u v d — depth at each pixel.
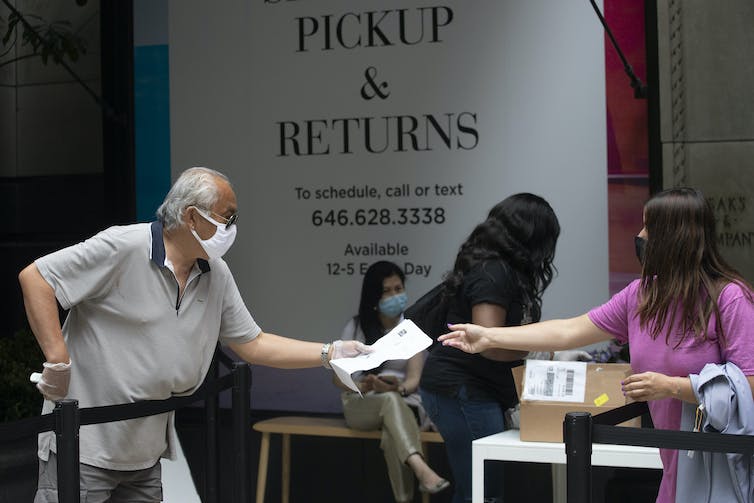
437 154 7.57
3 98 9.04
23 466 6.05
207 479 4.98
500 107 7.44
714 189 7.03
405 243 7.64
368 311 7.51
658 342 3.92
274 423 7.23
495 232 5.66
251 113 7.98
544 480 7.43
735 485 3.65
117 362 4.11
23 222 9.09
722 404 3.64
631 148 7.20
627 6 7.18
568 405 5.13
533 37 7.37
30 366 6.77
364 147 7.72
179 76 8.17
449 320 5.75
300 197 7.86
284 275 7.90
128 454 4.18
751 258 6.98
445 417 5.80
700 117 7.04
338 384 7.33
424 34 7.58
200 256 4.11
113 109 8.34
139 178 8.38
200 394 4.42
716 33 6.98
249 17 7.96
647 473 6.85
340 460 7.89
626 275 7.23
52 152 8.97
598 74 7.25
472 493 5.48
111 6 8.37
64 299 3.97
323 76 7.80
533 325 4.48
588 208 7.29
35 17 8.89
